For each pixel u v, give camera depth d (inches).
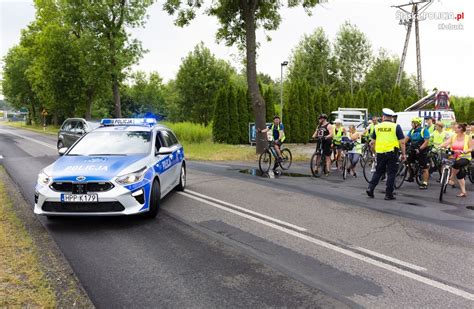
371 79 2210.9
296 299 145.9
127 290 152.5
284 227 241.8
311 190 377.4
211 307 139.3
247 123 1058.1
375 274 171.0
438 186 429.7
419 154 407.2
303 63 2074.3
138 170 243.0
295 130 1103.6
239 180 429.7
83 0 1219.2
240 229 236.4
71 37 1471.5
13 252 186.5
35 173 451.5
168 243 208.8
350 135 491.8
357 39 2206.0
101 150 277.4
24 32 1833.2
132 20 1247.5
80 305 138.7
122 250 197.3
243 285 157.8
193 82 1886.1
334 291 153.4
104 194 225.1
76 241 210.4
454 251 202.8
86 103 1642.5
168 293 150.3
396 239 221.9
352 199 337.1
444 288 158.1
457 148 358.0
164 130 339.9
